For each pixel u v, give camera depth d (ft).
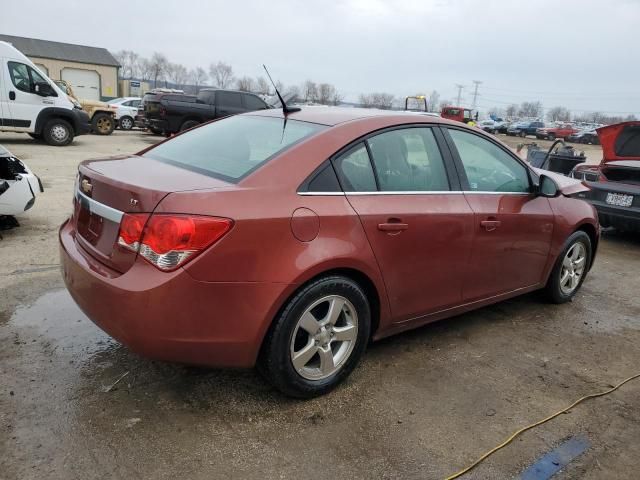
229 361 8.68
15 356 10.56
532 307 15.24
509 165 13.21
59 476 7.51
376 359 11.46
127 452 8.08
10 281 14.29
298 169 9.20
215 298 8.15
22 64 44.55
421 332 13.01
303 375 9.45
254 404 9.50
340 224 9.30
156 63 266.77
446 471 8.14
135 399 9.43
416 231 10.45
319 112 11.23
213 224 7.99
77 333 11.64
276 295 8.56
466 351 12.13
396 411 9.58
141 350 8.21
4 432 8.32
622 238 25.39
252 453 8.25
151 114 59.26
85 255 9.13
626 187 22.58
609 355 12.46
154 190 8.12
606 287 17.58
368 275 9.82
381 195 10.12
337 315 9.64
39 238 18.28
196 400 9.52
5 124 44.60
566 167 32.37
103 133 67.15
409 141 11.01
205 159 10.09
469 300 12.27
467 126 12.42
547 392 10.60
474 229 11.64
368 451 8.47
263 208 8.50
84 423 8.68
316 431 8.87
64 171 33.06
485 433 9.12
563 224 14.33
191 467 7.87
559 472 8.29
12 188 17.99
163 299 7.86
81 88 153.07
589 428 9.46
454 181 11.58
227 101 60.08
